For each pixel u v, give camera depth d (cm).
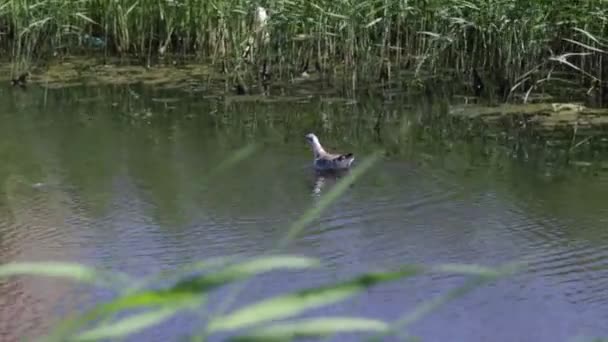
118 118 1655
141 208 1186
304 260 236
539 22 1772
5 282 962
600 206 1167
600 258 1006
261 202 1202
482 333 841
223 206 1188
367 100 1772
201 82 1911
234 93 1825
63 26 2100
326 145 1475
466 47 1878
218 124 1605
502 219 1130
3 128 1594
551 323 861
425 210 1165
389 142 1491
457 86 1844
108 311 218
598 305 897
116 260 1027
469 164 1360
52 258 1032
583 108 1659
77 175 1324
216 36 2044
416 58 1930
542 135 1511
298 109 1711
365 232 1095
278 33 1942
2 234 1107
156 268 1002
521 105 1692
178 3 2072
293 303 215
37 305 907
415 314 237
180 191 1248
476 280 242
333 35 1903
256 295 909
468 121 1612
